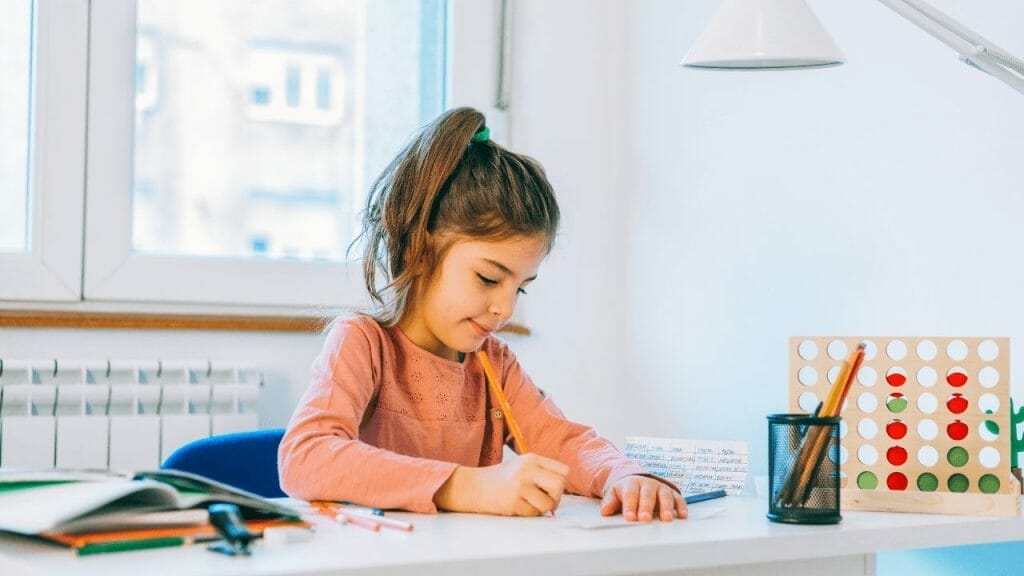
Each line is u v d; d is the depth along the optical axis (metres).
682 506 1.09
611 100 2.46
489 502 1.06
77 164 2.12
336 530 0.94
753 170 2.01
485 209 1.27
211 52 2.23
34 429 1.95
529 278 1.33
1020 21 1.48
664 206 2.27
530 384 1.48
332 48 2.33
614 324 2.43
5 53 2.09
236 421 2.08
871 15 1.74
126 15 2.15
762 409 1.97
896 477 1.17
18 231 2.11
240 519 0.85
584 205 2.44
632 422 2.37
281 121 2.29
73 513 0.80
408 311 1.37
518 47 2.44
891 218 1.69
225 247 2.25
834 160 1.81
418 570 0.79
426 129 1.36
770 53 1.31
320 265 2.28
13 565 0.78
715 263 2.11
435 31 2.42
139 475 0.89
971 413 1.16
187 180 2.21
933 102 1.61
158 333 2.14
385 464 1.10
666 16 2.27
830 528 1.01
